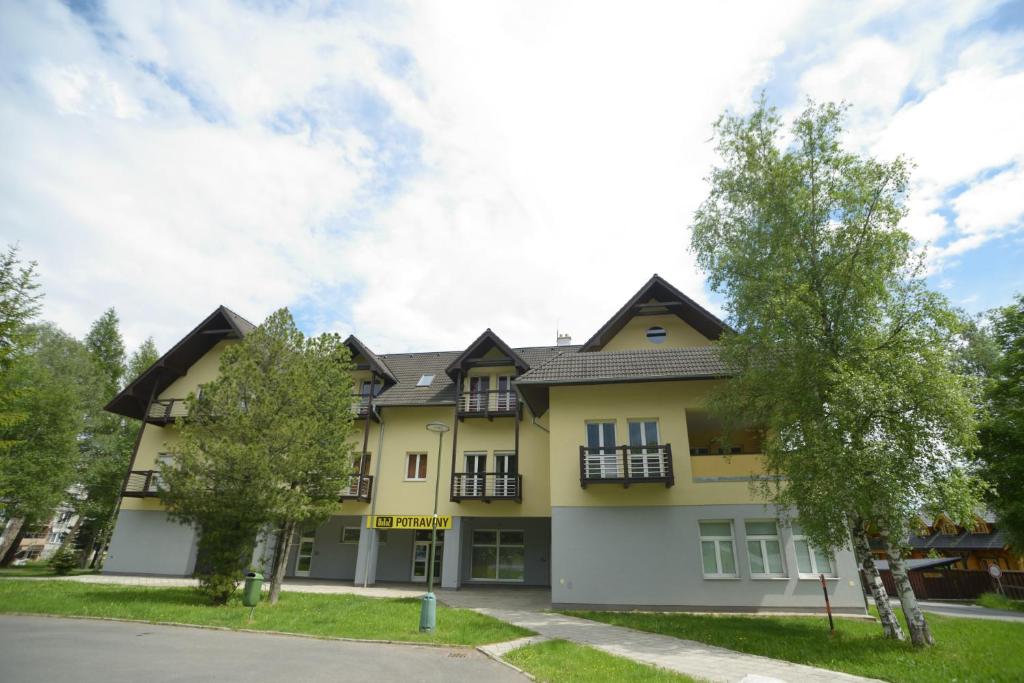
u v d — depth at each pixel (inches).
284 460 609.3
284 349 682.2
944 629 534.3
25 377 1170.0
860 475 447.2
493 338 941.8
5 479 1103.6
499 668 348.5
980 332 1185.4
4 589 633.6
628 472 703.7
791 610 631.2
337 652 379.6
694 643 458.6
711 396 619.5
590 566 679.7
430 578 492.1
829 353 519.8
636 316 911.0
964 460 480.7
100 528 1481.3
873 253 520.4
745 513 672.4
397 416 982.4
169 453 631.8
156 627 453.7
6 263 769.6
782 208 565.3
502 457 933.8
